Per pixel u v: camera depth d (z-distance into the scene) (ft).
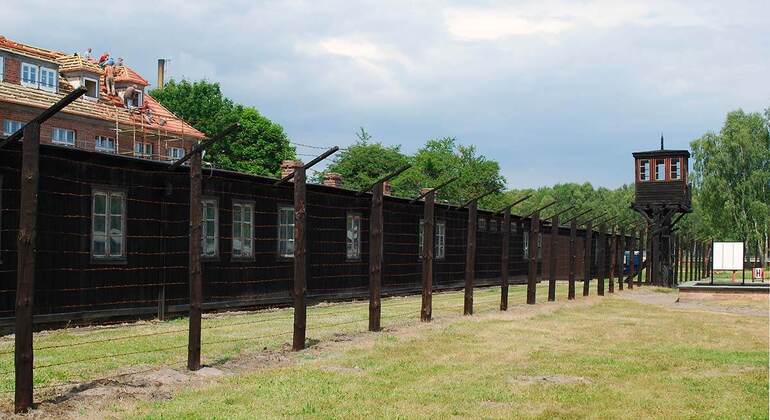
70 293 48.62
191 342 35.06
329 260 75.82
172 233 56.44
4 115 107.96
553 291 87.35
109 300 51.47
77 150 48.08
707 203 251.60
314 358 40.01
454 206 100.48
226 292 62.54
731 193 247.09
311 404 29.35
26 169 26.43
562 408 30.25
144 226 54.34
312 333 49.37
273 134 201.98
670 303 94.07
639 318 69.31
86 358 36.78
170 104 197.67
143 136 138.10
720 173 248.93
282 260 69.51
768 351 47.29
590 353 44.98
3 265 44.34
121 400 28.63
